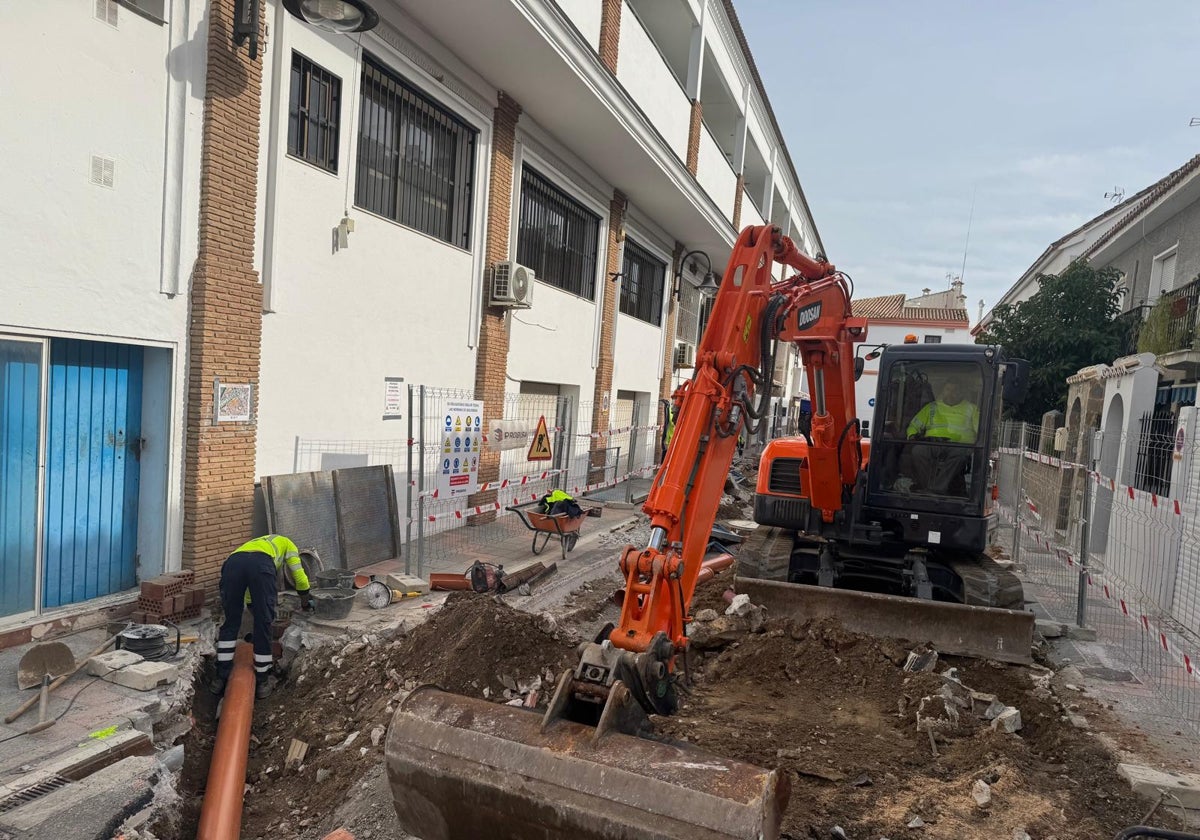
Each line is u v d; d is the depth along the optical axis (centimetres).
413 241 938
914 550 794
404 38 880
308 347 786
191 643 575
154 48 604
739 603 685
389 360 910
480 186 1066
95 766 412
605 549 1055
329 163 805
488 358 1113
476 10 852
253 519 724
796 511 807
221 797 420
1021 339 1805
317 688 564
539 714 332
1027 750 500
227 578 555
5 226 515
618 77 1212
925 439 740
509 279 1091
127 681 496
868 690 582
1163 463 868
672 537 415
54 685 480
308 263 775
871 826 400
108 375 623
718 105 1944
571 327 1415
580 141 1270
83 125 557
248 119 686
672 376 2067
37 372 564
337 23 637
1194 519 762
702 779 288
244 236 689
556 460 1390
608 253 1533
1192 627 725
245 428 700
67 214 552
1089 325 1725
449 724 328
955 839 390
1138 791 455
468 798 314
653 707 365
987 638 634
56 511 590
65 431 592
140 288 609
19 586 566
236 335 685
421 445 805
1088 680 642
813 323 620
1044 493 1311
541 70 1002
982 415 725
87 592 620
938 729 513
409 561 805
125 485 644
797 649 625
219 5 646
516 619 611
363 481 852
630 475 1400
